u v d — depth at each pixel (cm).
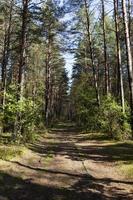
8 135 2142
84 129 3741
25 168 1299
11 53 3616
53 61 5047
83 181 1152
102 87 5831
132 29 3588
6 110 1928
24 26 2306
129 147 1950
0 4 3097
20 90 2066
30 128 2208
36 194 991
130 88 2058
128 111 2570
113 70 5788
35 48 4516
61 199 955
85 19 3747
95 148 1989
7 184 1062
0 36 3728
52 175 1225
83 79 4922
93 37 4122
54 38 4250
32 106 2142
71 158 1611
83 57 4784
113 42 4425
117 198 968
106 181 1155
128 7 3334
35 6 2423
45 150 1888
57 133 3575
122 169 1311
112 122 2433
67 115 11562
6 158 1411
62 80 7950
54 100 8488
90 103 3506
